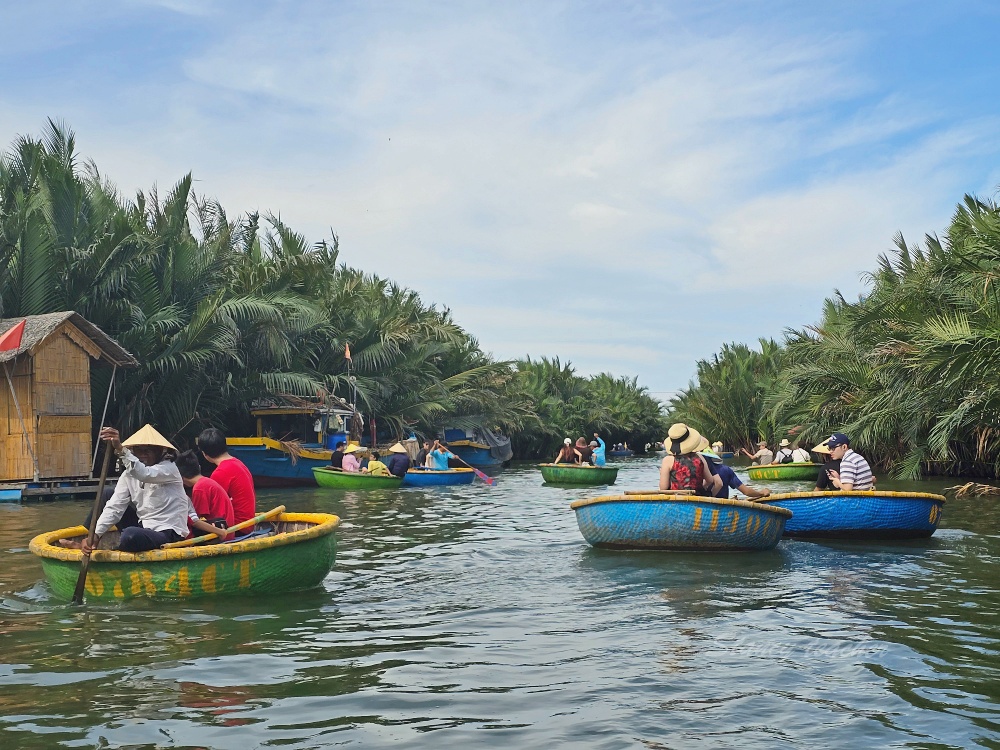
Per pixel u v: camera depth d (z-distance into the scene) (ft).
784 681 17.72
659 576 29.66
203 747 14.29
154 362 76.84
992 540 38.32
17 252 76.33
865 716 15.67
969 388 65.77
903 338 74.02
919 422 74.49
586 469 84.17
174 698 16.76
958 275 71.46
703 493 37.65
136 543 25.32
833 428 89.35
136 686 17.49
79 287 77.25
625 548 35.65
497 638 21.24
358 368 107.76
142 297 81.20
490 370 138.00
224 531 27.20
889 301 76.64
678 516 34.12
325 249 118.52
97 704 16.43
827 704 16.31
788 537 38.93
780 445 102.99
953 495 61.82
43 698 16.74
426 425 123.24
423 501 62.08
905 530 37.50
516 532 42.86
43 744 14.38
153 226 89.71
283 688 17.38
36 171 82.69
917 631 21.66
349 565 32.40
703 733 14.90
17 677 18.03
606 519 35.47
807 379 88.02
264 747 14.30
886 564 31.96
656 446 251.60
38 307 74.95
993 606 24.59
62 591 25.79
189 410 82.33
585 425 193.77
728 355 165.78
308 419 87.10
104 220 83.92
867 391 82.53
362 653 19.89
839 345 90.94
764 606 24.73
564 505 58.75
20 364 66.03
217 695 16.94
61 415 66.44
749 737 14.70
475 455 131.54
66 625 22.40
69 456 66.80
